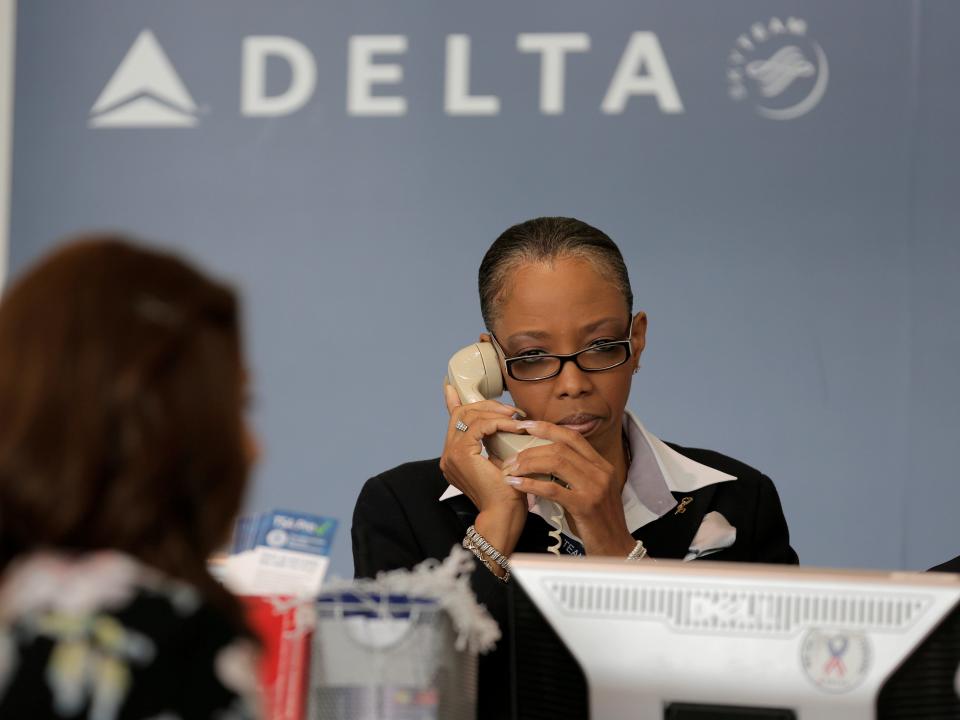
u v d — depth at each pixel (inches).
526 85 286.0
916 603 110.7
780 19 279.3
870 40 276.4
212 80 295.0
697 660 111.9
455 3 289.1
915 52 275.1
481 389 179.3
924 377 269.3
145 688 78.7
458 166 287.3
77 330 83.0
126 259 86.7
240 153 293.1
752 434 272.1
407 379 285.1
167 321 85.0
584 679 113.1
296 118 292.4
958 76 273.6
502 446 171.0
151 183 294.5
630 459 182.9
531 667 115.4
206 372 85.8
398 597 117.1
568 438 165.9
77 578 83.1
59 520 82.8
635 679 112.5
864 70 276.4
